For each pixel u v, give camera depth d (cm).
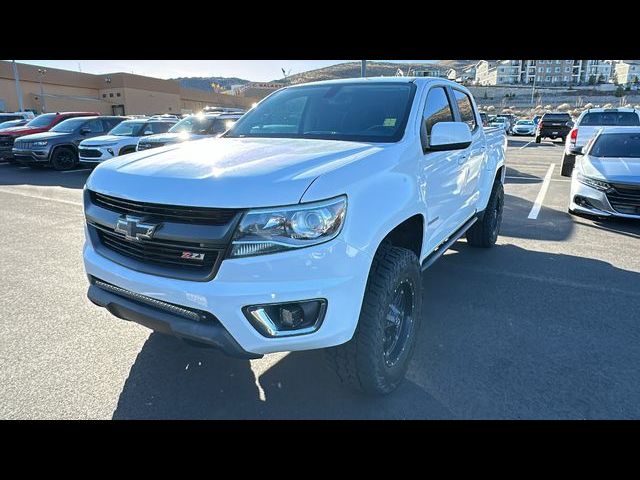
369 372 266
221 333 229
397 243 326
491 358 339
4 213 827
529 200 968
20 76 5750
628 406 284
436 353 345
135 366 327
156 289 240
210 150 299
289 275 225
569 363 332
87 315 408
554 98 12106
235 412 279
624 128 861
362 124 342
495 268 536
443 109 402
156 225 237
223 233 222
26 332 376
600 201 731
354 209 241
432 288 473
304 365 330
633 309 423
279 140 329
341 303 237
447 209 395
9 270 524
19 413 276
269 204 223
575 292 463
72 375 315
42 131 1711
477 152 484
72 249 605
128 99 6444
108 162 299
